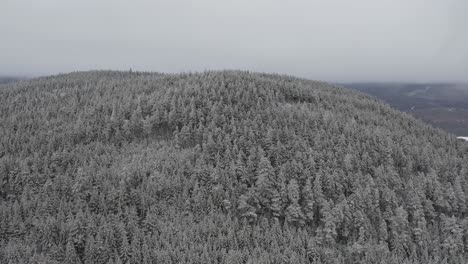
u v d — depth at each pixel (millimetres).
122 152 111875
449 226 91188
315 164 101562
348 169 103062
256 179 96875
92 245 76812
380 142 120062
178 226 83812
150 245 79438
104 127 122625
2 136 125250
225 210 90000
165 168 98750
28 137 123062
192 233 81312
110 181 95750
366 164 107812
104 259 76625
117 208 88250
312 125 124188
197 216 86875
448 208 98812
